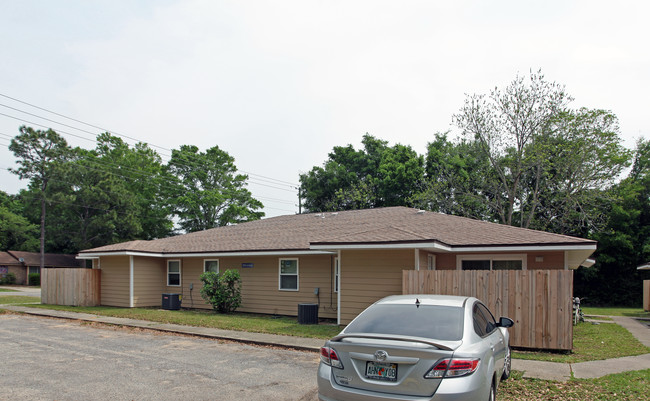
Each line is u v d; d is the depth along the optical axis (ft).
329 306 55.93
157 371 27.89
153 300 71.00
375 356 16.49
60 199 165.58
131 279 68.23
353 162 160.86
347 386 16.94
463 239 47.83
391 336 16.80
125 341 39.14
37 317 58.13
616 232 107.04
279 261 60.54
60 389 23.80
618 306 107.45
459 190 116.06
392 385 16.11
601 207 109.81
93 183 173.27
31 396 22.56
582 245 41.57
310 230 66.13
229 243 67.05
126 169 191.93
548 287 34.88
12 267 163.53
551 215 114.01
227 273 61.00
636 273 107.65
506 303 36.01
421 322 18.58
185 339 40.42
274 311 60.29
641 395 22.57
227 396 22.77
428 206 116.67
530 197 116.57
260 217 193.67
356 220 67.21
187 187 185.88
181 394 23.06
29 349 35.17
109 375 26.81
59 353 33.53
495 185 110.22
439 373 15.72
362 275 47.57
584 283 112.68
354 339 17.37
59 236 170.30
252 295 62.49
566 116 101.60
